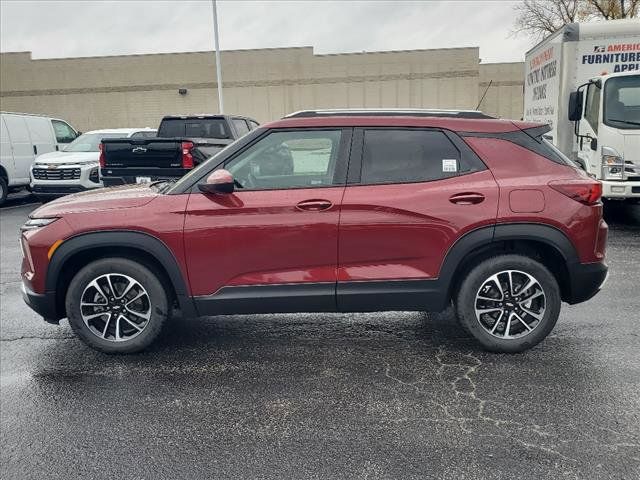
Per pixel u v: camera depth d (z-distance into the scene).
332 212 3.94
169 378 3.95
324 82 34.34
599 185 4.02
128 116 35.19
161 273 4.21
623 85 8.58
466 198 3.92
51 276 4.07
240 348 4.46
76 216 4.05
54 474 2.87
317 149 4.07
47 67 34.88
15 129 14.24
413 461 2.90
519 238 3.93
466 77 33.78
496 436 3.10
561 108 9.89
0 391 3.80
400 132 4.05
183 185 4.08
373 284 4.02
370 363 4.11
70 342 4.68
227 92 34.66
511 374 3.85
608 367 3.92
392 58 33.94
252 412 3.45
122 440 3.17
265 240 3.98
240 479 2.79
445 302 4.07
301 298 4.05
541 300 4.09
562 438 3.06
